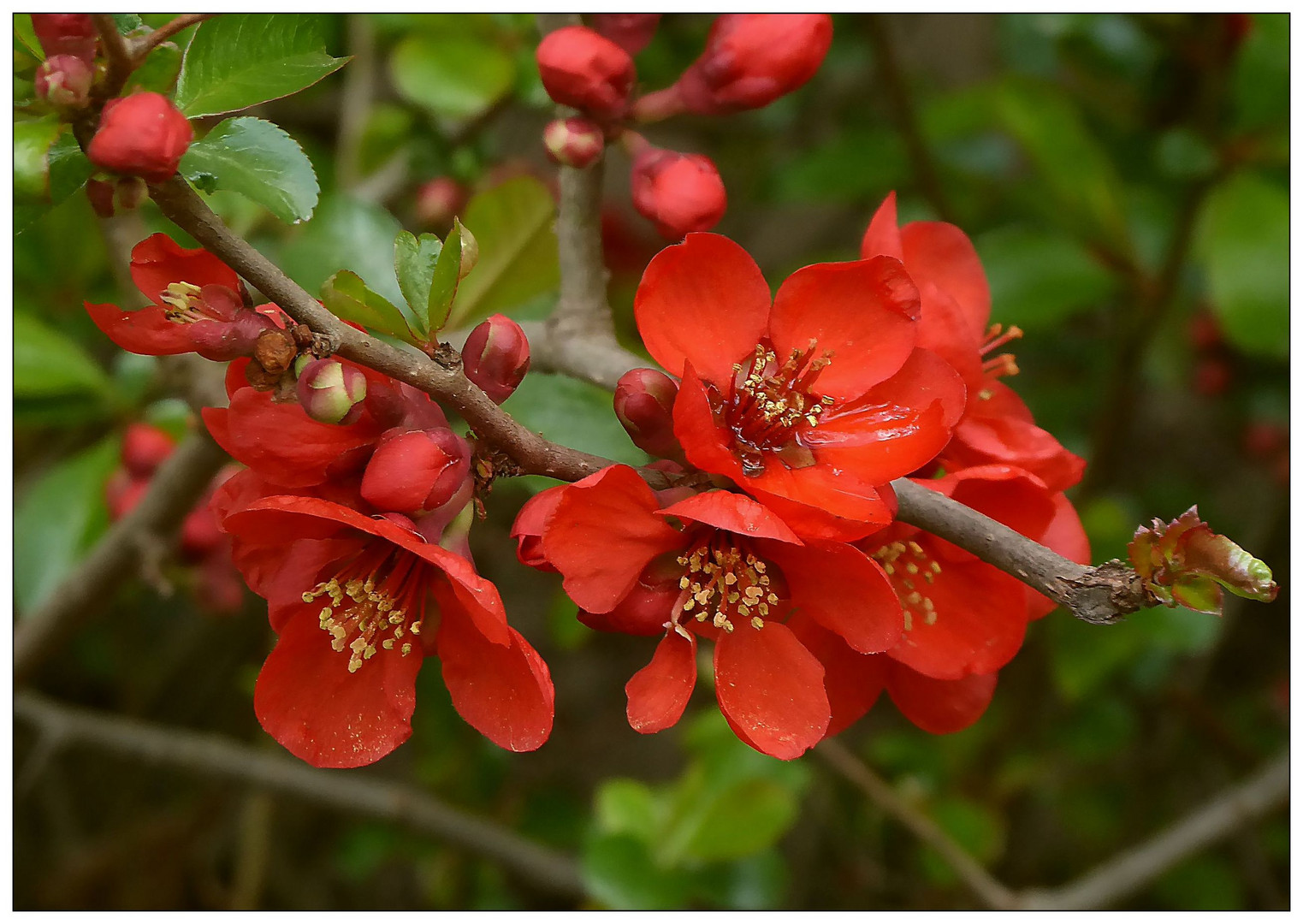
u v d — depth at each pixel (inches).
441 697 21.3
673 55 20.1
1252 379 22.5
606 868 16.5
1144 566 10.9
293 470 11.6
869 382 12.2
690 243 12.1
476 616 11.4
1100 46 20.0
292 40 11.9
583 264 13.3
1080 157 18.2
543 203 14.3
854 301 12.2
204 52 11.8
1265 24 16.9
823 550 11.7
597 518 11.5
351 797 19.1
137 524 15.8
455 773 22.3
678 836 16.6
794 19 13.1
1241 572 10.7
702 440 11.4
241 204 16.5
